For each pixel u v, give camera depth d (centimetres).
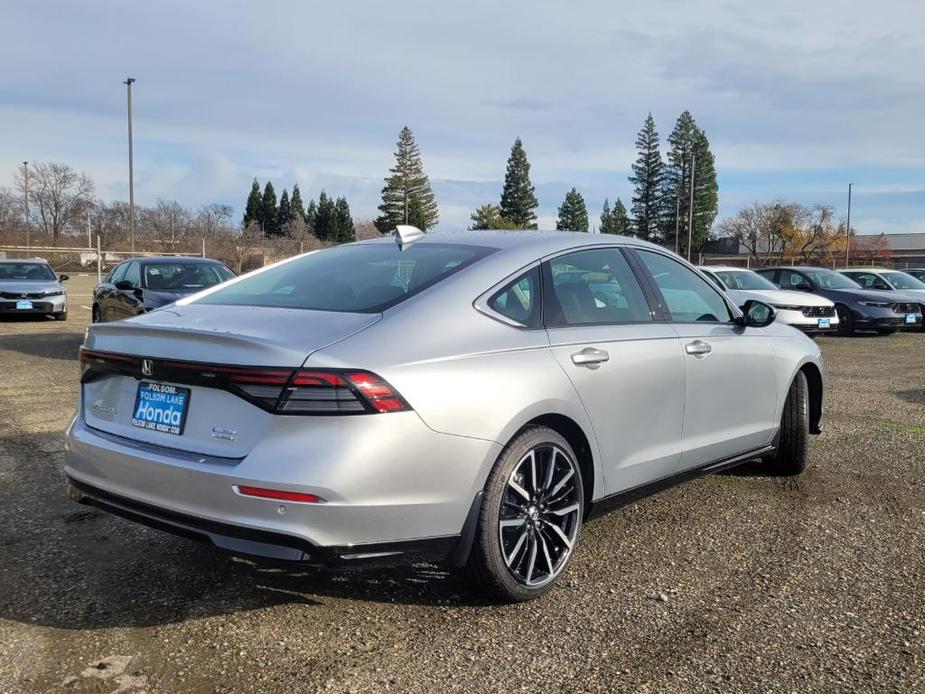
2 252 3009
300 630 294
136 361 294
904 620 302
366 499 262
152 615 305
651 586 334
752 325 448
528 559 316
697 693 251
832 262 6119
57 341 1236
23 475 489
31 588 328
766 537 394
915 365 1103
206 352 275
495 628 296
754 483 489
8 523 404
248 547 264
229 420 271
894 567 355
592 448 340
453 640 286
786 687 255
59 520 410
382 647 281
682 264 437
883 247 6731
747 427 444
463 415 284
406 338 286
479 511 295
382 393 265
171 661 270
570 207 9369
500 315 320
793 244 6538
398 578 341
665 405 378
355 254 385
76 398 748
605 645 283
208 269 1108
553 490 322
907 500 454
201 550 372
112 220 6091
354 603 317
